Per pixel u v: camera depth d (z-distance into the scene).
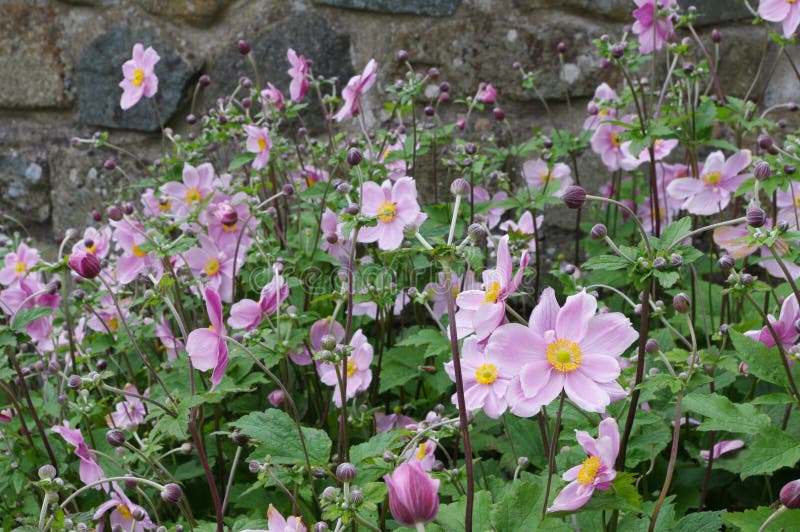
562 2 1.41
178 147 1.31
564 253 1.47
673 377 0.85
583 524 0.91
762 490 1.03
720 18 1.37
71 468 1.11
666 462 1.03
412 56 1.48
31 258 1.24
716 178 1.15
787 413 1.00
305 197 1.19
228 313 1.19
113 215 1.17
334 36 1.50
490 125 1.47
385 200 1.04
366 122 1.52
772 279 1.31
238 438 0.94
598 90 1.30
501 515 0.83
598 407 0.80
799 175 1.08
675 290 1.15
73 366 1.18
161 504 1.10
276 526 0.84
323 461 0.92
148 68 1.28
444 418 0.96
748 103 1.20
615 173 1.41
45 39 1.64
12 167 1.69
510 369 0.81
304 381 1.17
